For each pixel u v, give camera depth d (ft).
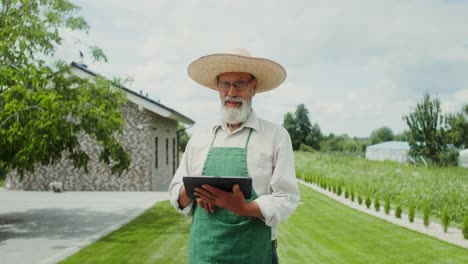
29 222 35.35
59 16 34.32
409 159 117.39
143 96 59.57
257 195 7.63
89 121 35.37
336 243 25.61
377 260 21.54
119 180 62.64
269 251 7.80
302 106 276.00
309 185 69.92
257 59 8.01
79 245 25.31
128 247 24.64
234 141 8.02
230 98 8.11
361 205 44.34
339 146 240.12
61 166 63.46
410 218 33.37
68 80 35.91
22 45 30.68
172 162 84.79
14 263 22.11
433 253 22.99
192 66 8.83
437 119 106.32
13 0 31.81
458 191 37.63
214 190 6.76
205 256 7.69
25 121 27.94
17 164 31.45
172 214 38.83
